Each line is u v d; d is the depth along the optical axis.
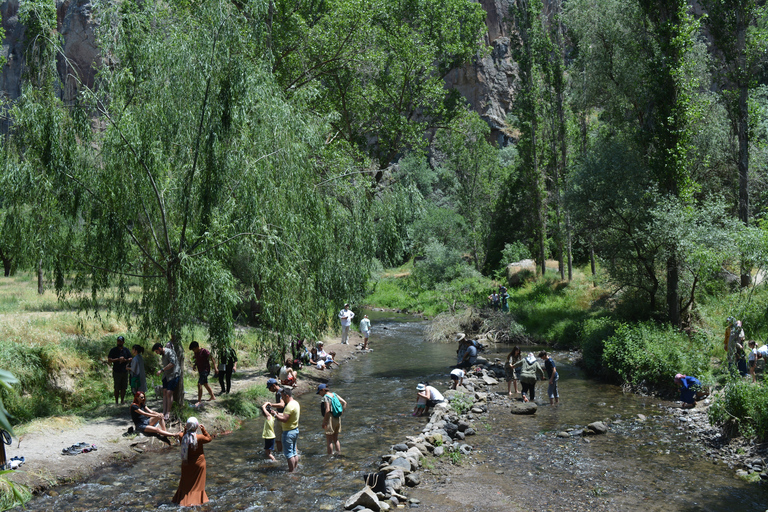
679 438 12.41
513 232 55.69
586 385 18.70
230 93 12.83
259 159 13.40
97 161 12.65
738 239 18.89
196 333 19.03
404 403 16.23
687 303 21.92
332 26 26.61
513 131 77.75
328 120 18.36
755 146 28.89
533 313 32.31
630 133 30.00
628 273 24.28
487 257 57.09
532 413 14.95
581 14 33.59
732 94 24.89
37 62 12.16
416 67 30.22
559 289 37.66
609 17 31.19
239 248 13.60
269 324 14.16
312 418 14.63
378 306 49.44
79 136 12.38
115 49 12.63
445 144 56.47
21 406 12.73
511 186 55.50
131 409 12.16
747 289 22.16
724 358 17.14
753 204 29.08
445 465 10.83
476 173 56.47
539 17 40.88
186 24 13.80
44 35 12.21
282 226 14.02
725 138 29.05
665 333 19.53
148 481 9.87
